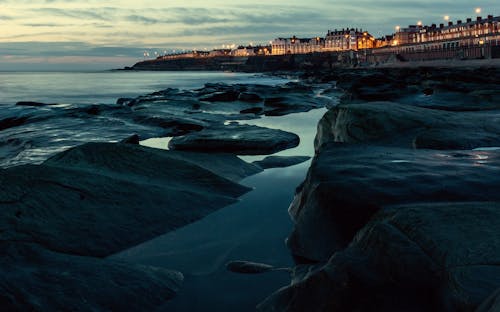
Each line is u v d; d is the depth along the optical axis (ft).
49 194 13.65
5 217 12.32
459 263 7.23
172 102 59.72
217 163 21.47
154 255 12.25
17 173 14.03
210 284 10.36
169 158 19.07
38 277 9.30
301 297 8.30
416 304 7.14
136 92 126.41
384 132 22.67
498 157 15.19
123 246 12.79
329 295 7.82
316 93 96.99
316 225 12.24
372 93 53.78
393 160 15.08
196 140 29.17
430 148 19.35
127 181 15.65
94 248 12.38
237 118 48.26
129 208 14.37
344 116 25.46
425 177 12.80
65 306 8.63
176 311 9.25
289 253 12.15
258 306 9.05
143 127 38.55
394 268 7.82
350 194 12.14
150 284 9.97
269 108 59.57
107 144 18.72
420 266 7.64
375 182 12.61
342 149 17.35
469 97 43.70
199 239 13.33
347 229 11.66
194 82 215.31
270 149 28.14
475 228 8.45
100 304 9.00
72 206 13.58
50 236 12.26
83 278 9.57
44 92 125.18
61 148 27.89
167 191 15.94
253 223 14.61
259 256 12.00
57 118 41.19
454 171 13.32
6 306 8.22
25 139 31.12
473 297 6.25
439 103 42.75
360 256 8.52
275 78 281.33
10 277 9.04
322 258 11.55
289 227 14.14
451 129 21.94
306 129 39.91
